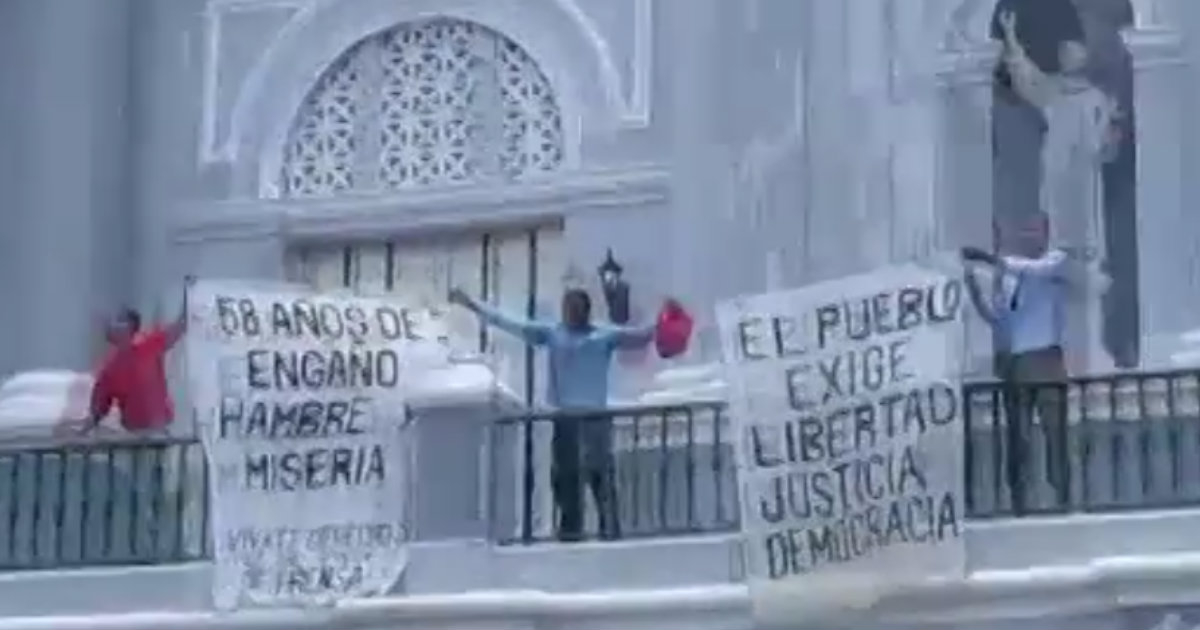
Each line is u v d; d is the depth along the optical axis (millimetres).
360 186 22438
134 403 20359
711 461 19016
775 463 17438
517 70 22203
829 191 20641
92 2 22609
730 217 20875
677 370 20125
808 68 20922
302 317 18375
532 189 21859
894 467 17219
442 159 22297
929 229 20422
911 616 17078
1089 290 20344
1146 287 20125
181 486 19000
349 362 18328
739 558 17516
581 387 19000
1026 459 17734
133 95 22781
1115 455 17594
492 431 18344
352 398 18297
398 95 22484
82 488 19500
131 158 22688
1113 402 17641
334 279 22469
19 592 18828
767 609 17281
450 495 18109
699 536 17703
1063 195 20531
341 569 18094
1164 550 16797
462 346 19422
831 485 17328
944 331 17281
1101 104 20578
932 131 20625
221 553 18141
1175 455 17547
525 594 17672
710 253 20906
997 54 20641
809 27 20969
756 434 17500
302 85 22641
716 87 21125
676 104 21438
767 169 20859
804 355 17500
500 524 18891
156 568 18562
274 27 22734
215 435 18234
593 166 21734
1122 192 20453
